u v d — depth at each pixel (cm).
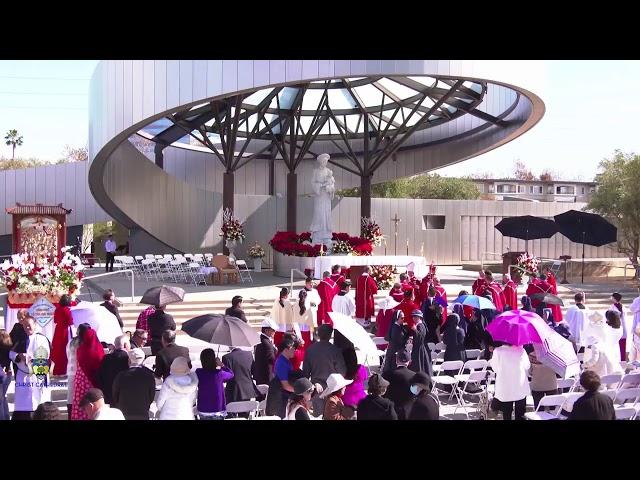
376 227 3241
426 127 3669
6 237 4125
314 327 1464
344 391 955
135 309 2022
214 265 2650
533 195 7181
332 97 3331
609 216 3728
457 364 1157
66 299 1223
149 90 2250
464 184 6500
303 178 4072
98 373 885
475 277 3127
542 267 3088
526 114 2772
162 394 783
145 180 3241
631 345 1550
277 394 908
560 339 1007
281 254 2891
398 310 1286
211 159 3962
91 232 5047
